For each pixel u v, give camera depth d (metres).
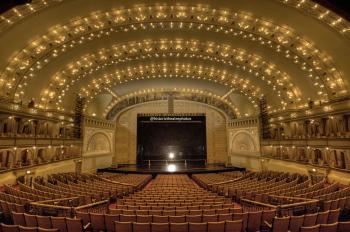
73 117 28.75
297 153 24.39
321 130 22.38
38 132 23.97
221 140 36.69
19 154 19.28
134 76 31.45
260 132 30.64
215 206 8.20
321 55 19.06
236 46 23.73
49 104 25.36
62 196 9.88
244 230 6.75
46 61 21.36
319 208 7.78
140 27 20.78
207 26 20.70
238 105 35.62
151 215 6.50
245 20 19.14
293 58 21.59
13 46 17.75
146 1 17.67
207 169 30.03
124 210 7.30
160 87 36.72
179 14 19.23
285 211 8.14
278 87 26.70
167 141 37.25
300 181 17.25
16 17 15.59
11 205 7.59
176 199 9.86
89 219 6.66
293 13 16.78
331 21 15.51
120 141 36.06
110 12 18.45
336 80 19.55
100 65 26.30
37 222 6.19
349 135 18.06
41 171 20.62
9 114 19.45
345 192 9.95
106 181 18.16
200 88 36.53
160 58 27.61
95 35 20.84
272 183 15.31
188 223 5.78
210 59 26.81
